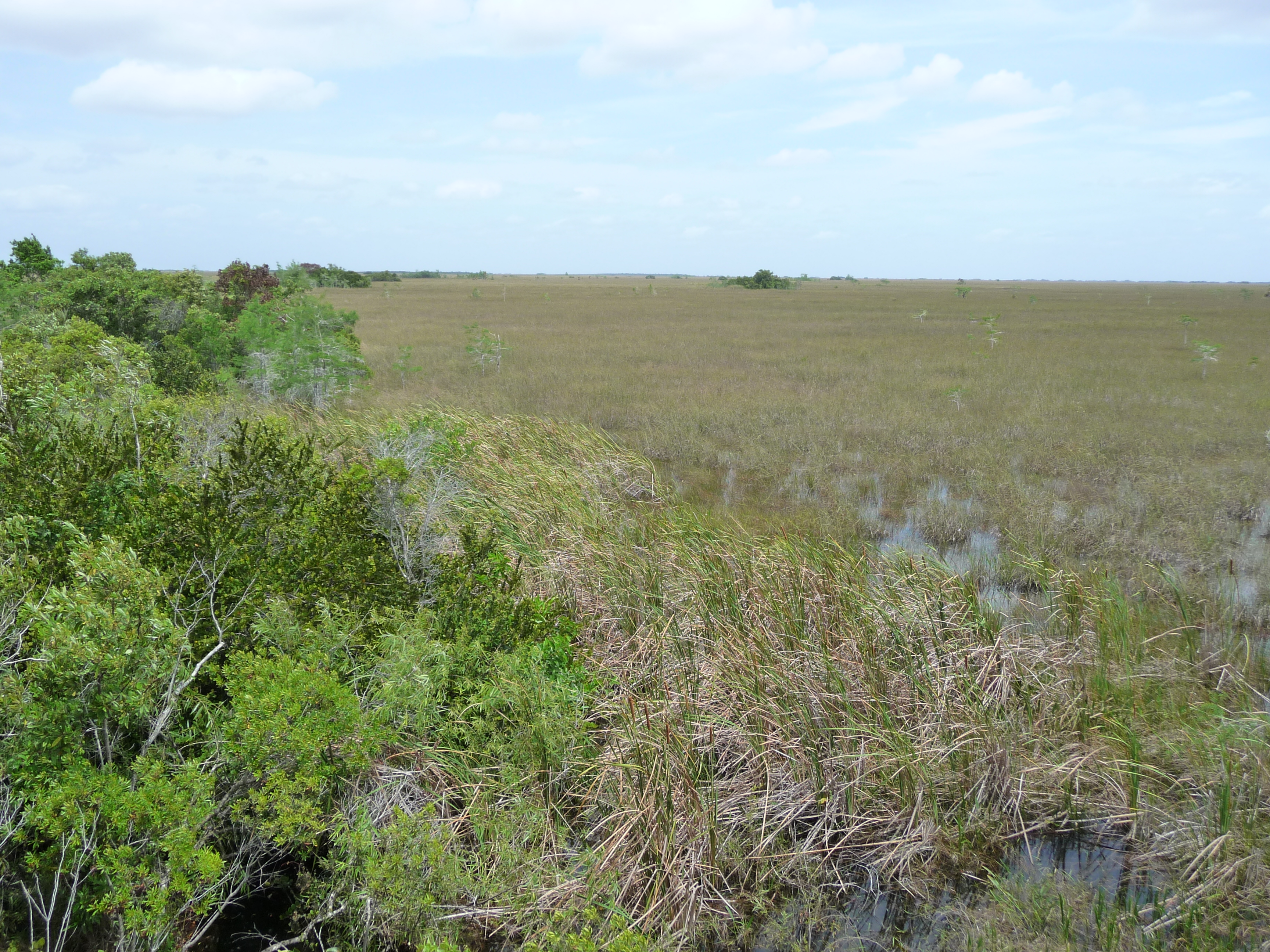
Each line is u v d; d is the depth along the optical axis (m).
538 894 4.11
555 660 5.53
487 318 42.88
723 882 4.34
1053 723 5.46
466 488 8.51
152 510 5.20
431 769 4.72
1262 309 57.81
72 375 9.87
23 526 4.69
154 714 4.16
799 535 9.34
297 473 5.89
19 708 3.61
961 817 4.77
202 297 24.06
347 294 71.56
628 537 8.34
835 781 4.93
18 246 27.33
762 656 5.84
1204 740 5.14
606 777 4.80
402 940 3.99
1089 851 4.64
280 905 4.24
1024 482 11.64
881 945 4.06
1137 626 6.76
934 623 6.27
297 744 3.82
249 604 4.91
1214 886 4.17
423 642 4.71
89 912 3.67
